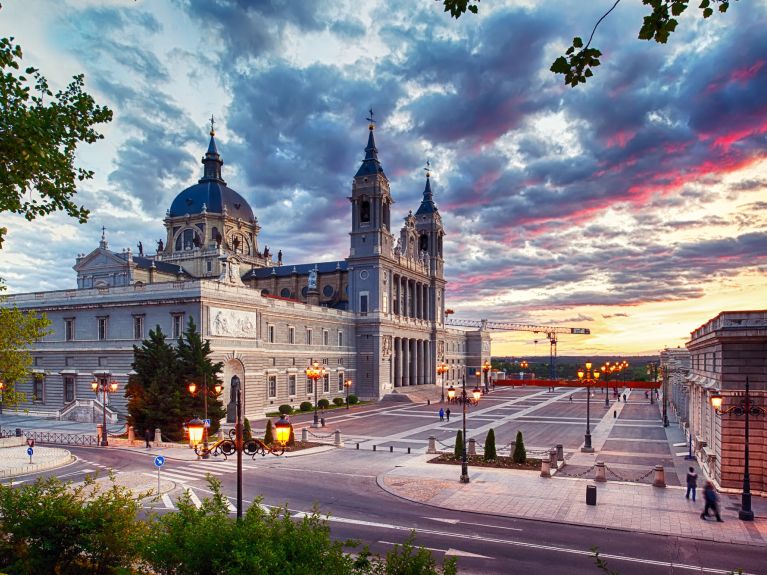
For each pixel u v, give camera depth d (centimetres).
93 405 6962
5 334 2980
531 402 10581
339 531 2667
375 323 10800
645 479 3822
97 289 7469
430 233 13850
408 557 1223
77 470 4119
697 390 4884
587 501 3161
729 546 2495
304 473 4006
